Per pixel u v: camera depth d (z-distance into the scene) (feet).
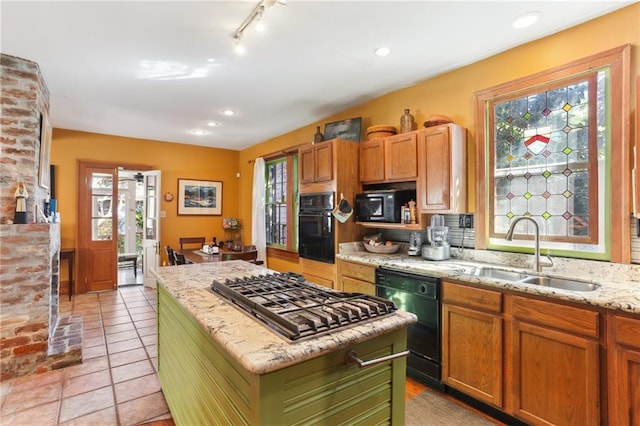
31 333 8.46
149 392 7.79
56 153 15.84
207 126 15.56
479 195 8.89
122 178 24.64
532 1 6.40
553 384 5.75
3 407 7.15
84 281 16.55
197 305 4.87
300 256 12.60
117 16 6.87
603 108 6.91
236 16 6.91
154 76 9.89
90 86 10.62
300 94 11.40
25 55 8.54
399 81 10.32
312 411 3.49
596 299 5.22
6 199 8.46
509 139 8.45
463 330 7.13
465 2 6.45
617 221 6.66
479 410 7.04
